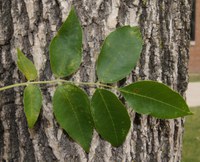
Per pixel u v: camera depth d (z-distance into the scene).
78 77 0.84
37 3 0.85
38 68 0.85
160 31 0.90
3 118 0.87
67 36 0.79
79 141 0.79
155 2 0.89
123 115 0.78
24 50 0.85
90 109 0.79
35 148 0.87
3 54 0.86
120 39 0.79
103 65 0.79
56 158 0.87
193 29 7.43
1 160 0.89
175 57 0.92
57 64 0.79
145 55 0.89
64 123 0.79
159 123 0.92
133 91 0.79
